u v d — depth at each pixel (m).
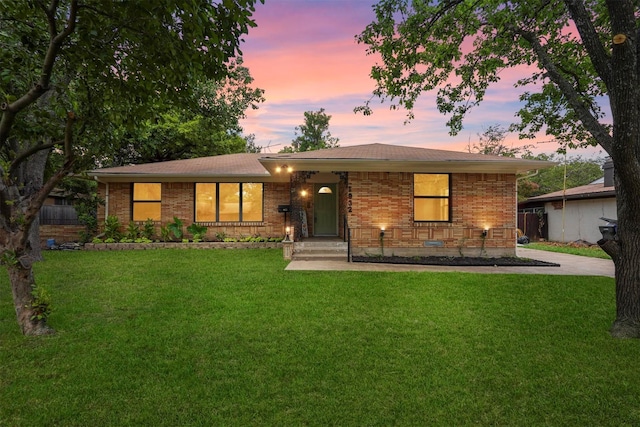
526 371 3.57
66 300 5.83
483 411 2.90
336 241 11.68
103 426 2.65
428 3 7.57
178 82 4.49
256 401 2.99
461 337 4.43
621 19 4.24
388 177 11.09
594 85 7.45
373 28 7.86
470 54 8.25
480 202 11.25
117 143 5.56
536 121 8.69
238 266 8.91
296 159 10.15
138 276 7.66
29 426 2.64
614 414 2.87
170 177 13.16
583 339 4.41
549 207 19.58
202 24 3.52
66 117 4.42
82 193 15.81
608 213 15.59
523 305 5.75
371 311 5.39
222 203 13.92
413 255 10.98
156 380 3.32
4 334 4.34
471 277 7.70
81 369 3.50
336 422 2.74
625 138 4.21
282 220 13.98
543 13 7.21
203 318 5.02
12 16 3.99
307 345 4.14
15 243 4.27
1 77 4.13
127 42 4.14
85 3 3.71
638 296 4.57
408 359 3.81
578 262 10.49
